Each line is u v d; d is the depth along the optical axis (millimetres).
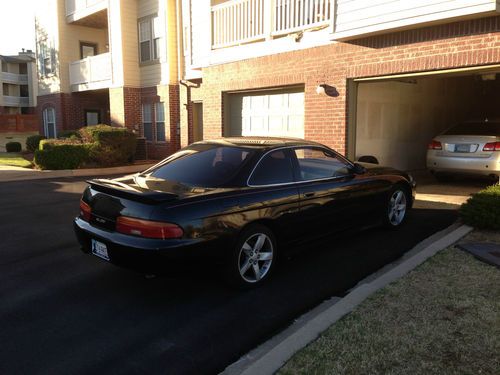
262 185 4902
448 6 7312
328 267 5371
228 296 4598
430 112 13180
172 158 5520
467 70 7828
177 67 17109
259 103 11977
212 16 12594
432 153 10492
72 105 22125
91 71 20266
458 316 3844
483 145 9672
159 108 17906
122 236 4297
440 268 4922
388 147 11805
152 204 4176
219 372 3295
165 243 4086
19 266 5539
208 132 13234
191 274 4312
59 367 3363
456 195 9531
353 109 9555
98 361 3441
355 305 4066
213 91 12859
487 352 3299
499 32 7188
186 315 4188
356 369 3115
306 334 3570
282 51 10672
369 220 6340
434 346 3387
